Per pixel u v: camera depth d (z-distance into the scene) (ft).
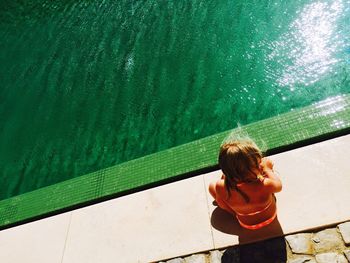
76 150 19.10
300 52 18.45
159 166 13.57
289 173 10.75
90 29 26.25
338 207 9.55
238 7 22.41
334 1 19.85
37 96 23.00
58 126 20.65
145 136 18.29
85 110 20.85
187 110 18.49
